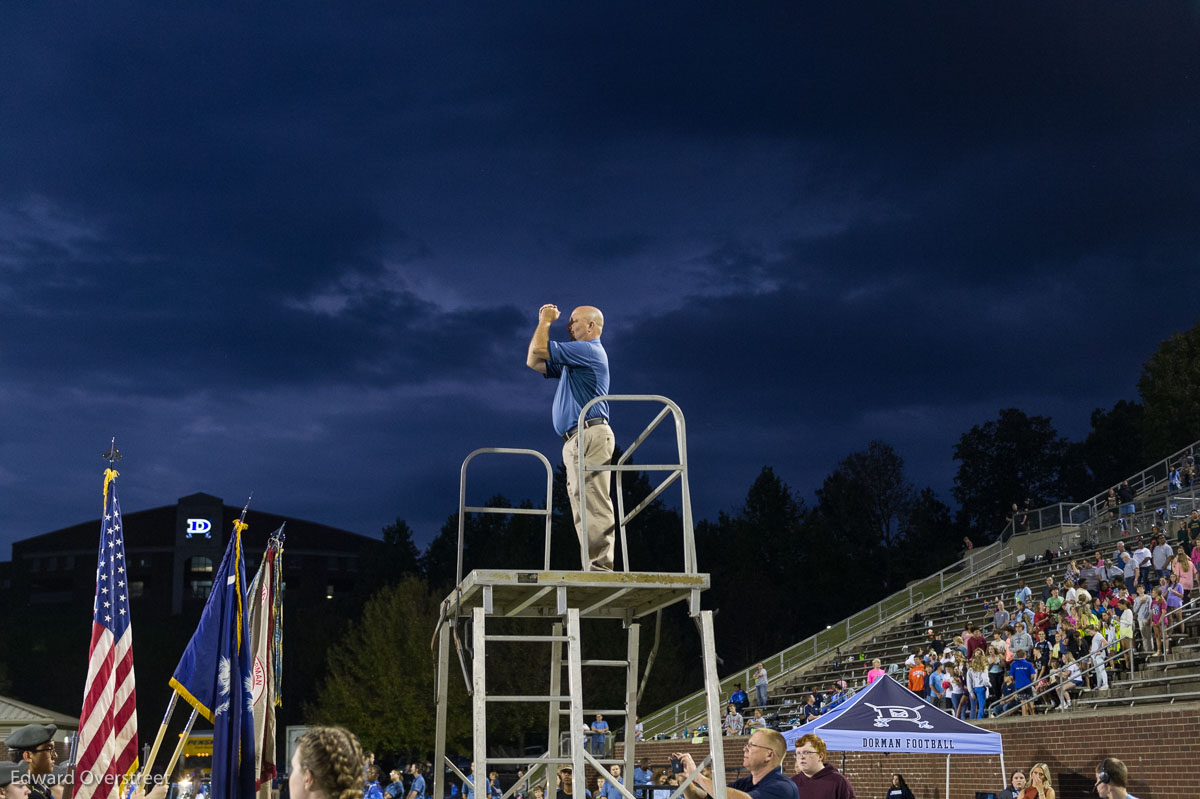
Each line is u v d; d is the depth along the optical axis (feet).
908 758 81.20
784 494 265.75
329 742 14.44
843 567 251.39
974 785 74.23
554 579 22.95
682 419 24.99
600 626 166.91
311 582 313.73
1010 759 71.87
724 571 250.37
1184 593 81.15
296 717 229.45
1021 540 130.31
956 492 279.08
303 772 14.32
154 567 301.22
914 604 134.00
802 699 114.93
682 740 111.34
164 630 247.29
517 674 164.14
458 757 172.04
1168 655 74.28
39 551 308.19
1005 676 80.64
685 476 24.71
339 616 250.98
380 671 171.73
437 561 267.59
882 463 273.13
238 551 35.81
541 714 164.25
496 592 24.44
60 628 254.06
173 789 69.82
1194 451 140.77
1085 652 77.25
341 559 319.47
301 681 233.55
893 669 102.68
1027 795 45.37
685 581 23.57
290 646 237.04
